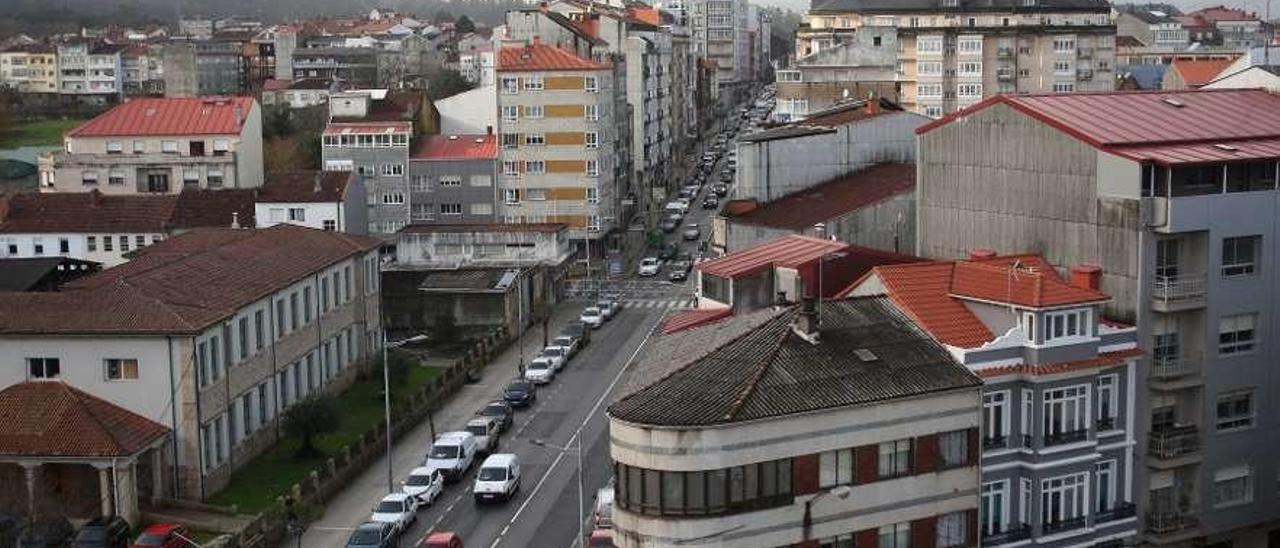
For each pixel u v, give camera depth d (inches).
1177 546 2763.3
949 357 2474.2
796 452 2295.8
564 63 6604.3
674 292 6136.8
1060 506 2546.8
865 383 2372.0
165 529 2970.0
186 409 3294.8
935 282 2677.2
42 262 4645.7
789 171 4237.2
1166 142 2768.2
